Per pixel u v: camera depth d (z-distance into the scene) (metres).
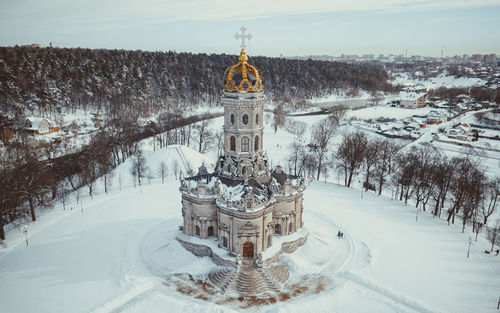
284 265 74.00
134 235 85.88
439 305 62.00
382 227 92.69
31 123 173.75
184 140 170.12
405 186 123.62
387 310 61.34
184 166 132.50
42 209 104.44
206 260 74.19
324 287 67.50
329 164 142.50
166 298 63.22
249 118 75.81
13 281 68.00
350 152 125.81
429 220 98.19
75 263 73.88
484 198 102.38
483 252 81.00
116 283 67.31
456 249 82.12
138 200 108.44
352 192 118.75
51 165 128.00
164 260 75.06
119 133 153.88
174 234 83.19
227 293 65.38
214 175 82.06
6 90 192.75
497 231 93.56
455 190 105.44
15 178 95.75
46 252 78.38
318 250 79.25
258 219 70.00
